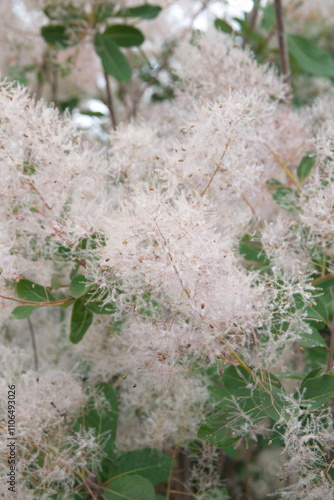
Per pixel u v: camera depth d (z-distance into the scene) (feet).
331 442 2.41
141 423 2.88
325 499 2.36
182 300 2.36
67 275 2.77
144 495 2.52
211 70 2.90
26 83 3.20
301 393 2.41
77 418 2.67
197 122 2.58
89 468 2.63
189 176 2.53
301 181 2.75
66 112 2.61
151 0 3.40
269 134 2.75
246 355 2.39
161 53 3.59
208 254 2.35
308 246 2.60
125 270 2.36
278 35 3.15
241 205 2.72
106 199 2.63
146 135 2.68
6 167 2.50
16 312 2.52
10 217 2.54
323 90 3.54
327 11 3.56
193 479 2.84
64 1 3.10
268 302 2.43
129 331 2.49
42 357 3.00
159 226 2.36
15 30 3.33
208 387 2.76
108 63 3.14
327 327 2.63
